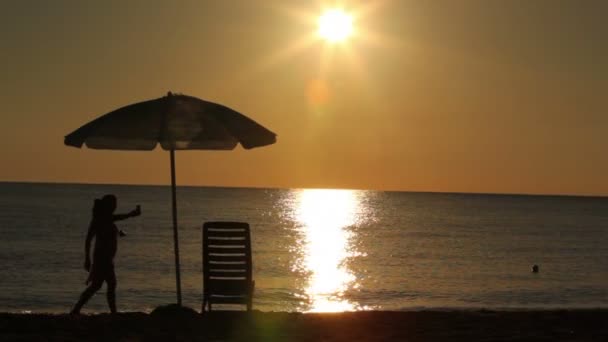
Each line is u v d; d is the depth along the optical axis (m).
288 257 43.97
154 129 10.77
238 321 11.42
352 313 12.88
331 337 10.58
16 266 35.72
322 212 122.56
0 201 120.44
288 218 96.88
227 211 111.19
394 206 168.88
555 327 11.75
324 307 24.75
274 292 28.59
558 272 38.38
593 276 36.66
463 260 44.50
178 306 11.89
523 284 32.88
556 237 67.62
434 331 11.23
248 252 11.84
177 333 10.41
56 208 97.94
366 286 31.28
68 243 49.19
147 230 64.31
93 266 11.95
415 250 51.38
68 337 9.96
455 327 11.62
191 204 136.00
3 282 30.02
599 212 147.62
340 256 45.72
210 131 10.84
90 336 10.07
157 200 152.62
